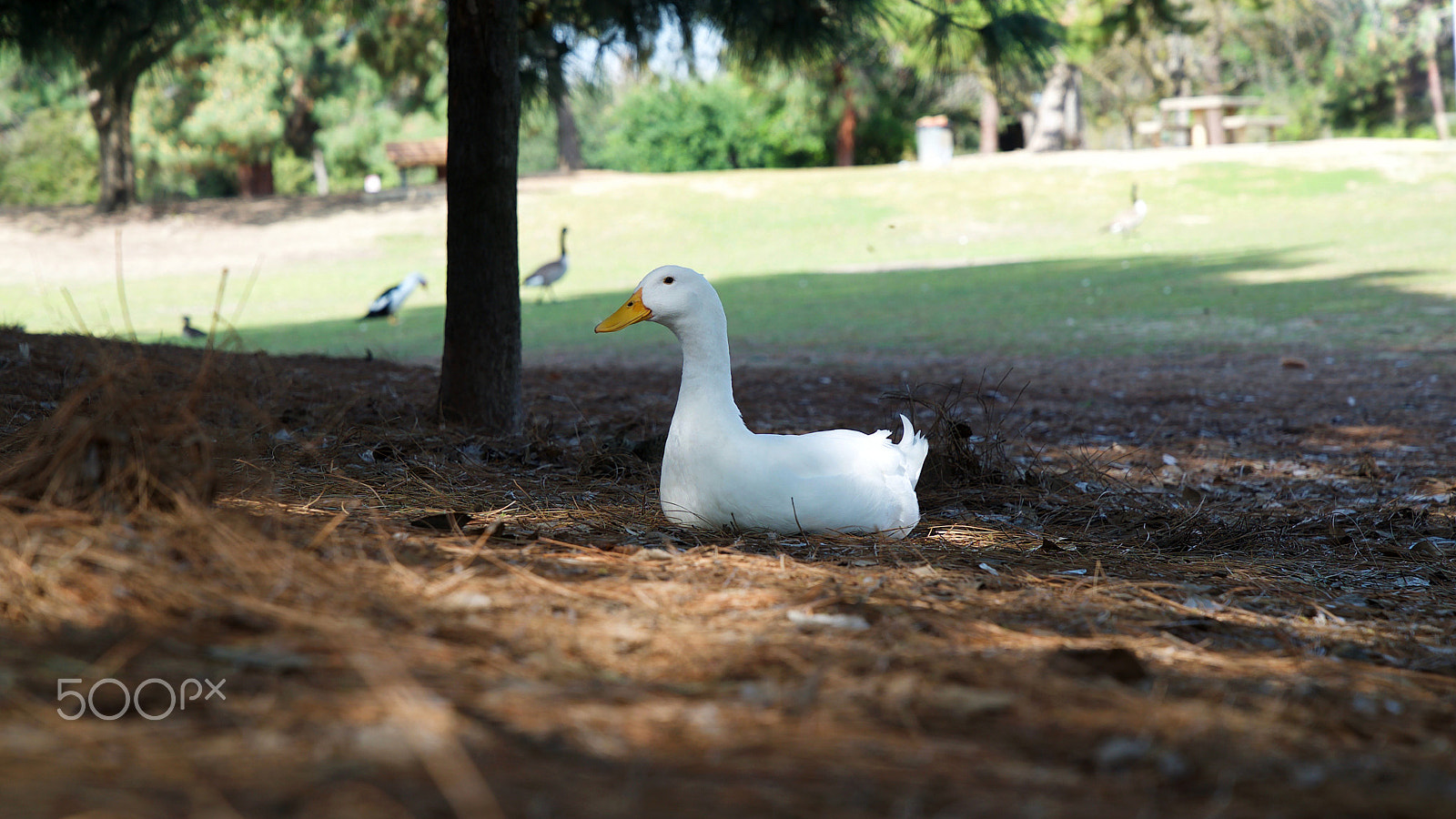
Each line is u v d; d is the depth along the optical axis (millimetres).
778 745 1912
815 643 2572
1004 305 18375
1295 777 1936
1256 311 16047
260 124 38656
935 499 5500
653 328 17594
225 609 2379
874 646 2582
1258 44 46625
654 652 2471
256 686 1999
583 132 83438
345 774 1661
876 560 3768
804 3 8164
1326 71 56094
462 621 2547
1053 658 2525
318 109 46281
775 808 1654
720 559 3545
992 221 31328
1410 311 15062
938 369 12383
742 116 57219
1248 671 2678
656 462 6020
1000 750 1974
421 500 4434
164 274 27125
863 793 1730
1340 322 14672
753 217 32844
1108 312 16891
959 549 4184
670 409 8562
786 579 3295
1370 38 50625
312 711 1898
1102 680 2441
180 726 1812
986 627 2875
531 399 8719
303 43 38312
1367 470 6852
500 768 1727
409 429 6141
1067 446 7840
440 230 32344
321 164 62938
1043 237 29172
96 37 9242
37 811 1474
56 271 27203
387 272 27172
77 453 2797
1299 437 8320
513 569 3082
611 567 3301
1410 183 30844
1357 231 25188
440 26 22812
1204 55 50312
